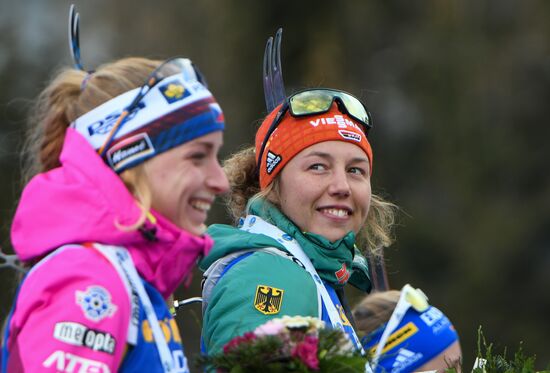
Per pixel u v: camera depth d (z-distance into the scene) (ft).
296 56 161.27
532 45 201.98
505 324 176.65
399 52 188.75
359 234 41.91
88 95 27.30
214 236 36.09
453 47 189.57
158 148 26.63
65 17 170.09
